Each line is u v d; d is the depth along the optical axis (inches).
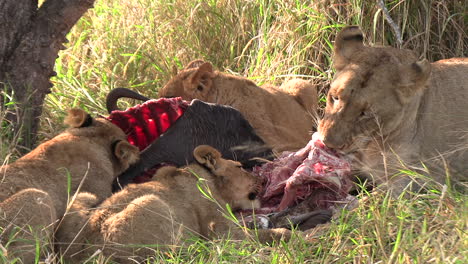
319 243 311.3
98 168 364.8
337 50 343.3
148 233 297.1
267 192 387.5
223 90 444.5
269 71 515.8
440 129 355.6
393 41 520.7
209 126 397.1
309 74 525.0
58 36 428.5
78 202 321.1
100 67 555.5
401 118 333.4
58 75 525.0
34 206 293.0
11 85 416.8
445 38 535.8
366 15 518.9
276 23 544.7
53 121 470.9
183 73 451.8
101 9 629.0
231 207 362.0
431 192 338.6
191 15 561.0
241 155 401.1
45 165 348.2
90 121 383.9
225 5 573.0
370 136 330.6
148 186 329.4
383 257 279.0
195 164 356.2
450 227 299.6
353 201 351.3
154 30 574.2
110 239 291.9
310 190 371.9
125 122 405.4
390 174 352.5
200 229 338.6
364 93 323.3
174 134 390.3
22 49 418.0
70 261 294.5
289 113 453.7
